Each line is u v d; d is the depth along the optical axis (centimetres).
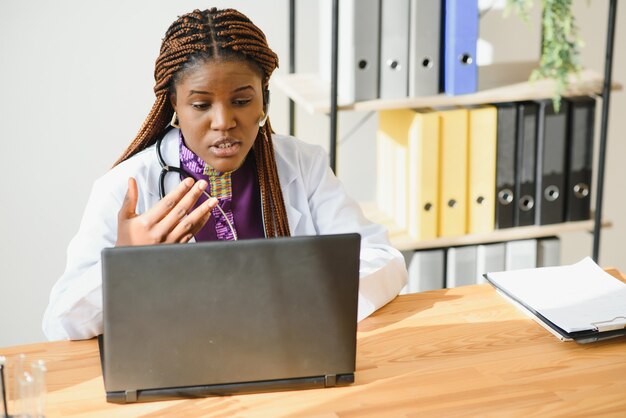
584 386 150
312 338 145
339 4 258
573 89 272
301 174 199
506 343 166
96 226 180
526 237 288
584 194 287
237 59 166
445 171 273
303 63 290
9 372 143
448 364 158
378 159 297
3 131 274
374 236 197
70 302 163
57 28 268
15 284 289
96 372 155
